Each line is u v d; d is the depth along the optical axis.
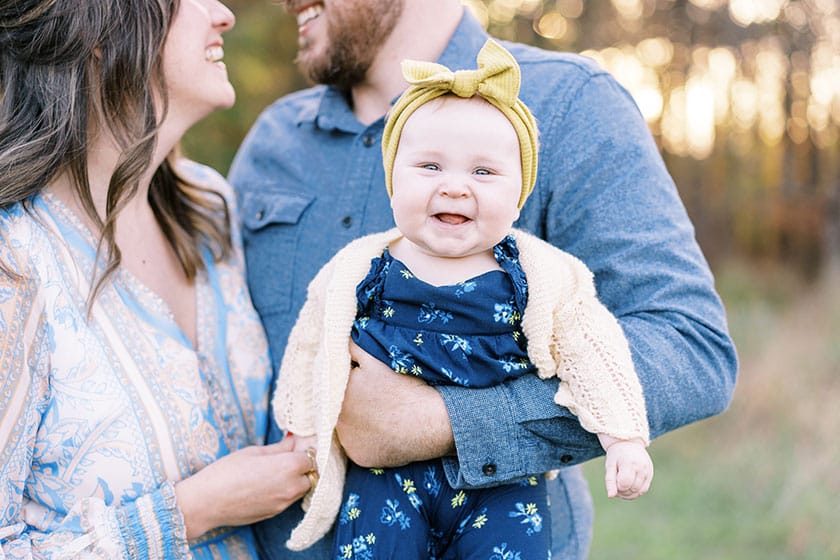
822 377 5.55
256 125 2.37
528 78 1.95
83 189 1.80
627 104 1.96
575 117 1.89
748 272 9.05
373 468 1.65
